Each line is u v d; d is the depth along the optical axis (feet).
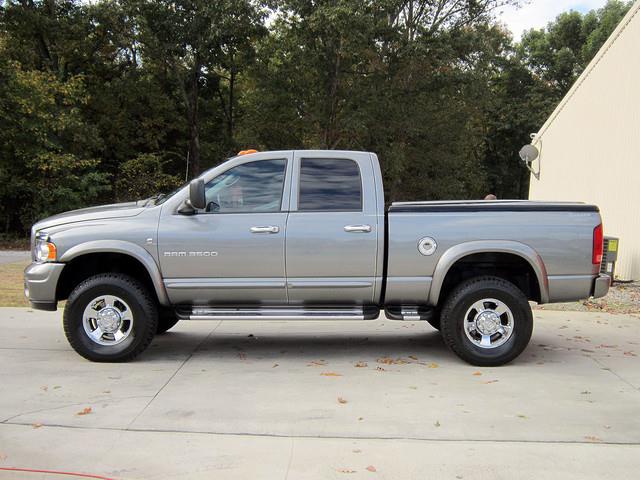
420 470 11.78
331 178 19.22
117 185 79.71
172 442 13.10
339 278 18.88
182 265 18.75
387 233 18.74
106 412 14.87
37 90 65.31
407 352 21.27
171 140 98.43
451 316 18.92
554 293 18.98
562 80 146.10
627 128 42.04
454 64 90.43
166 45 82.07
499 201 20.18
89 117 85.66
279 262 18.71
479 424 14.23
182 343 22.50
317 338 23.53
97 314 19.10
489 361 18.94
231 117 104.99
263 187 19.21
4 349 20.84
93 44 83.20
